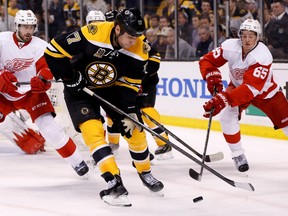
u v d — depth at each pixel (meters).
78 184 5.75
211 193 5.35
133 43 4.60
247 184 5.00
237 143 6.25
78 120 4.94
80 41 4.71
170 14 10.38
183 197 5.21
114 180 4.85
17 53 6.18
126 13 4.54
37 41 6.24
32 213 4.75
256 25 5.72
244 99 5.70
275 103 6.20
